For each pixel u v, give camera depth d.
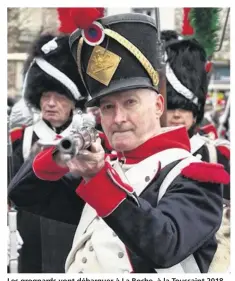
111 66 2.45
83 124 2.11
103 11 2.67
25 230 3.80
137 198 2.22
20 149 3.85
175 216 2.28
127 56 2.46
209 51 4.06
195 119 3.94
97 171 2.18
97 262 2.52
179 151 2.56
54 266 3.75
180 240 2.24
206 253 2.53
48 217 2.80
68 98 3.84
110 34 2.46
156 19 3.23
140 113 2.47
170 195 2.38
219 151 3.97
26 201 2.73
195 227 2.31
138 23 2.50
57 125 3.87
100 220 2.57
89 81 2.52
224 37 4.06
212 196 2.42
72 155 1.96
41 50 3.87
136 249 2.20
